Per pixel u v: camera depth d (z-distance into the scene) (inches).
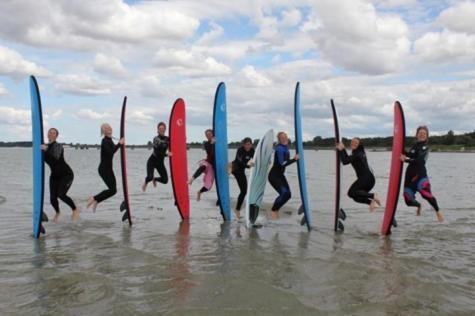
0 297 210.2
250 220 387.5
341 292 219.0
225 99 434.0
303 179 382.6
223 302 205.5
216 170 418.6
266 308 199.2
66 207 501.4
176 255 284.7
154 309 197.5
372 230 377.1
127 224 396.8
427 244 322.7
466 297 214.1
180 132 431.2
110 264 263.7
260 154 402.6
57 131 371.6
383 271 251.9
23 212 460.1
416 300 209.5
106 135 382.3
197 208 507.5
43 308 198.4
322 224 405.7
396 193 355.9
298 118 387.2
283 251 297.6
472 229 381.1
